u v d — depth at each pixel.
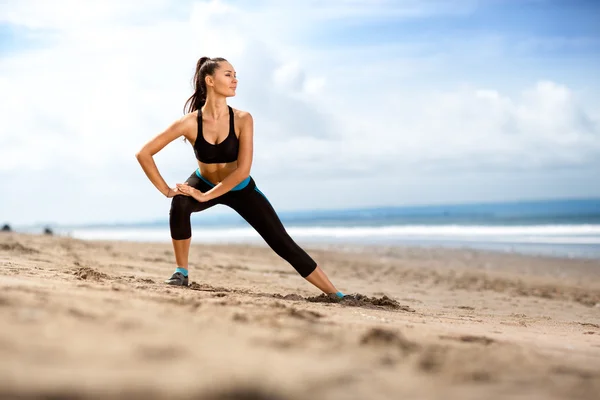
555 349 3.47
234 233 38.50
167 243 16.23
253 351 2.47
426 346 3.01
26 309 2.70
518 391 2.33
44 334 2.32
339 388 2.10
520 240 25.75
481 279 12.87
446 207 98.38
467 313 6.91
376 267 14.76
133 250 12.97
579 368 2.85
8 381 1.76
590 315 8.40
